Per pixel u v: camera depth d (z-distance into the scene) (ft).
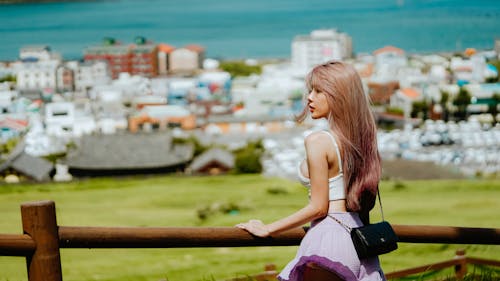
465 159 279.08
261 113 404.98
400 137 333.42
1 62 579.48
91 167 232.94
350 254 8.80
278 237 10.10
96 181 206.80
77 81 545.44
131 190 186.91
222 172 219.41
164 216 143.74
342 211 9.00
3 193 186.39
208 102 467.11
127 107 453.58
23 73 533.96
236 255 73.82
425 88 438.81
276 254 74.49
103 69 554.87
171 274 66.28
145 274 67.21
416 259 58.49
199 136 352.69
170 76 606.55
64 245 9.25
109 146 240.12
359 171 8.87
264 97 439.63
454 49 615.57
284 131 351.87
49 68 534.78
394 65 539.70
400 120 395.96
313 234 9.00
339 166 8.91
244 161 215.31
